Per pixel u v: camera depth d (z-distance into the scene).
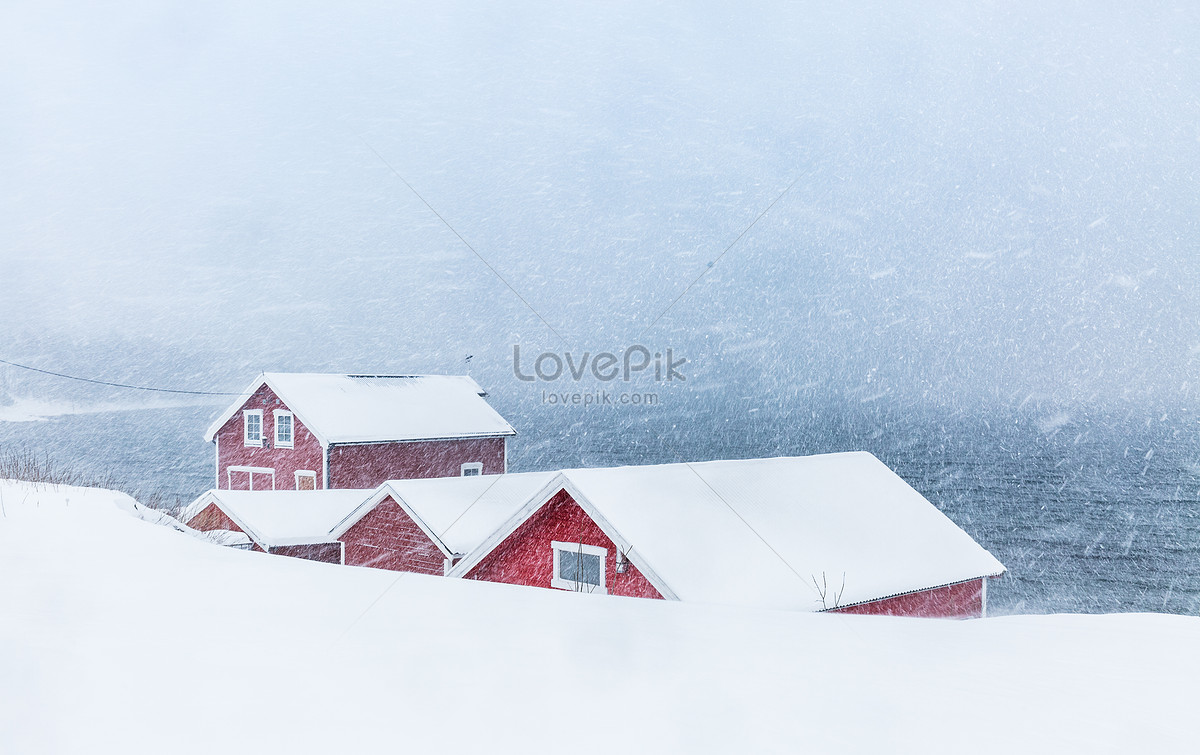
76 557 6.91
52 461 14.00
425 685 3.95
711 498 14.76
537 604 6.31
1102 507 75.44
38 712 3.44
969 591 15.84
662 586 11.81
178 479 82.75
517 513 13.91
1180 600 47.59
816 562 13.51
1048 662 5.04
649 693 3.98
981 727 3.69
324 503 22.64
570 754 3.18
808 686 4.21
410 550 18.61
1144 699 4.20
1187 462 98.94
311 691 3.80
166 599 5.60
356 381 29.27
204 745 3.16
